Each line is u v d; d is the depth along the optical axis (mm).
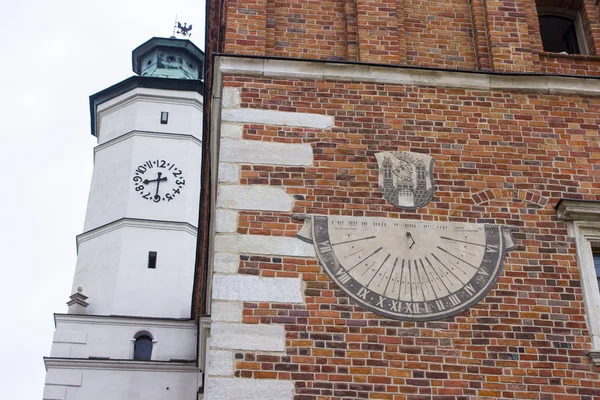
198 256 22250
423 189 10633
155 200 36656
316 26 12320
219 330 9367
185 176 37469
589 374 9469
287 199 10367
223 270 9750
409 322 9625
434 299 9805
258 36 11883
